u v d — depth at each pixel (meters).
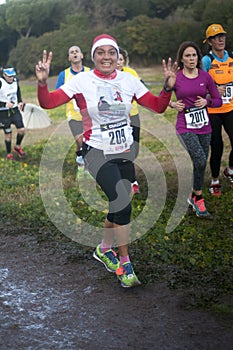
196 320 4.02
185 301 4.32
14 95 10.33
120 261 4.67
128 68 7.12
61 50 36.09
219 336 3.79
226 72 6.94
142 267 4.96
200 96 6.16
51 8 41.84
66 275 4.95
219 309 4.14
